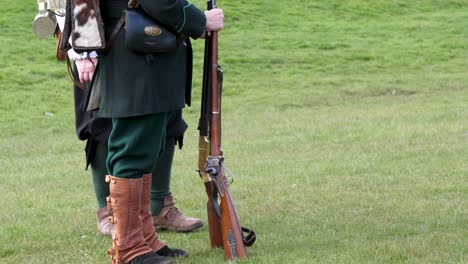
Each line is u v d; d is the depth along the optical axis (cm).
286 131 1359
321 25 3247
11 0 3148
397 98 1942
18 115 1892
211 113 519
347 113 1627
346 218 633
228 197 516
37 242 603
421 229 584
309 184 809
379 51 2791
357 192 749
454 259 493
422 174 842
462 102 1725
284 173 898
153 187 621
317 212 663
